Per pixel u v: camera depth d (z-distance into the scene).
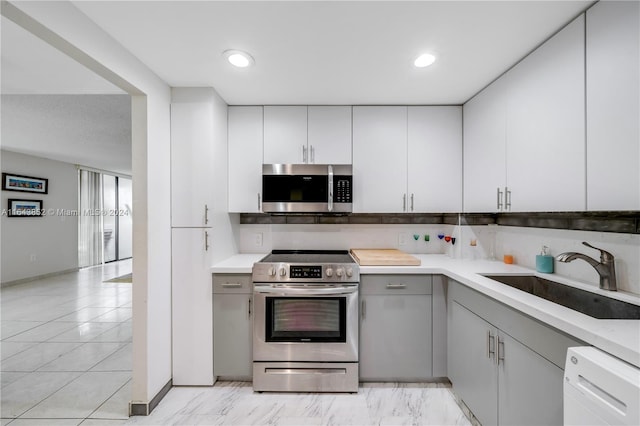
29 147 4.23
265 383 1.90
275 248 2.58
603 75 1.11
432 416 1.69
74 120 3.02
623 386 0.69
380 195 2.25
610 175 1.08
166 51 1.53
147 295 1.69
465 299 1.68
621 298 1.24
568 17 1.24
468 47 1.48
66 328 2.94
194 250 1.95
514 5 1.18
